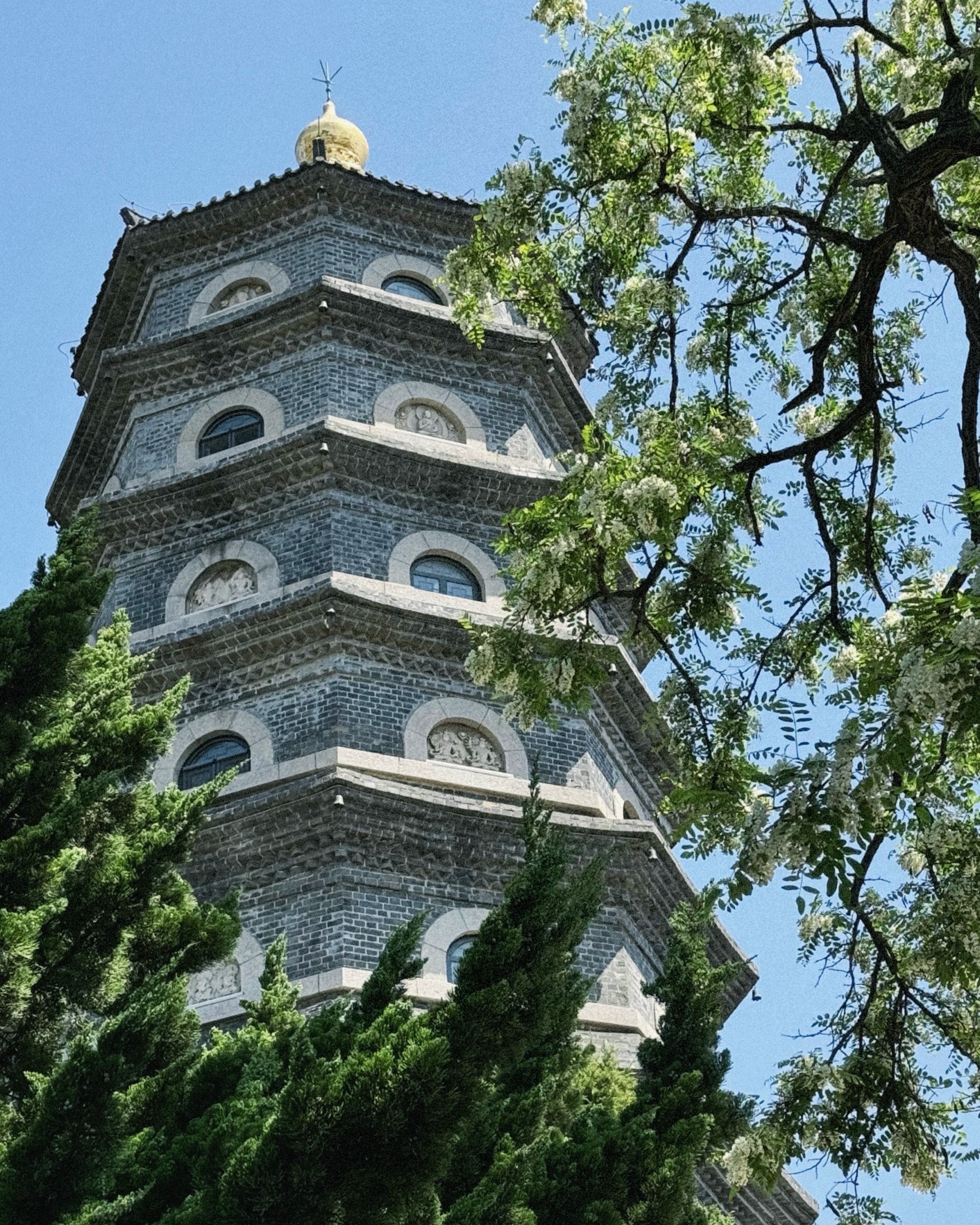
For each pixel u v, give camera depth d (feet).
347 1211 44.88
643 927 103.96
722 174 67.72
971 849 51.16
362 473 114.21
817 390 60.90
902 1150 54.44
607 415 61.57
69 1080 47.26
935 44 68.54
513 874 99.30
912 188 55.42
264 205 131.44
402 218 132.36
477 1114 46.47
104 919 57.11
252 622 106.11
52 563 59.67
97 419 128.67
